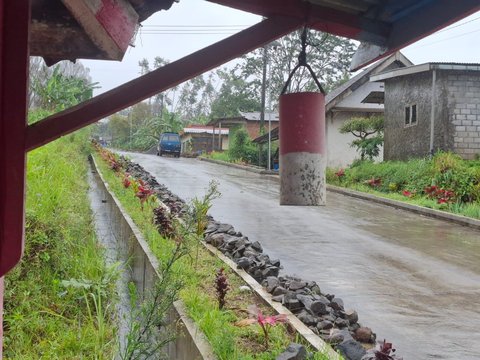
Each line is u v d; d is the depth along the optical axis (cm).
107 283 533
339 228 1156
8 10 141
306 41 246
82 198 966
